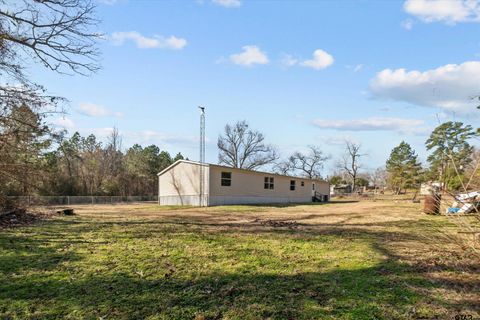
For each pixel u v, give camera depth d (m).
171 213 14.96
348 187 56.25
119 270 4.81
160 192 26.00
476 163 4.38
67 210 13.61
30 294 3.86
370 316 3.26
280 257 5.62
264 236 7.77
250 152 48.34
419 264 5.14
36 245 6.53
